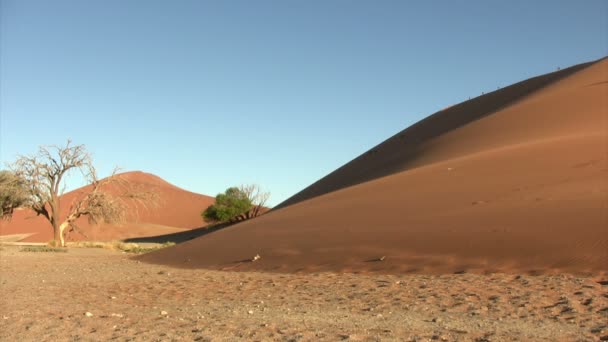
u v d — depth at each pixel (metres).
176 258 27.86
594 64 53.31
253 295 14.67
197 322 10.37
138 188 55.31
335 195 33.62
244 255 23.81
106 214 51.25
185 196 126.56
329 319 10.59
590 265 14.84
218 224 81.56
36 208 50.31
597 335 8.60
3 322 10.48
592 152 27.23
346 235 22.58
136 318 10.95
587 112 38.81
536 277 14.44
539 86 57.03
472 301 12.03
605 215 17.86
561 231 17.41
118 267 26.23
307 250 21.86
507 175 26.30
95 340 8.67
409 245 19.41
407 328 9.51
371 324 9.97
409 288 14.13
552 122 38.91
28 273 23.12
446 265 16.98
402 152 51.12
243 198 79.56
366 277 16.80
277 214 33.50
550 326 9.39
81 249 45.47
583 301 11.38
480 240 18.23
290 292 14.86
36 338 8.91
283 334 8.99
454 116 61.84
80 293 16.00
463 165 30.67
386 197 27.84
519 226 18.66
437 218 21.84
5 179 48.91
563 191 21.67
